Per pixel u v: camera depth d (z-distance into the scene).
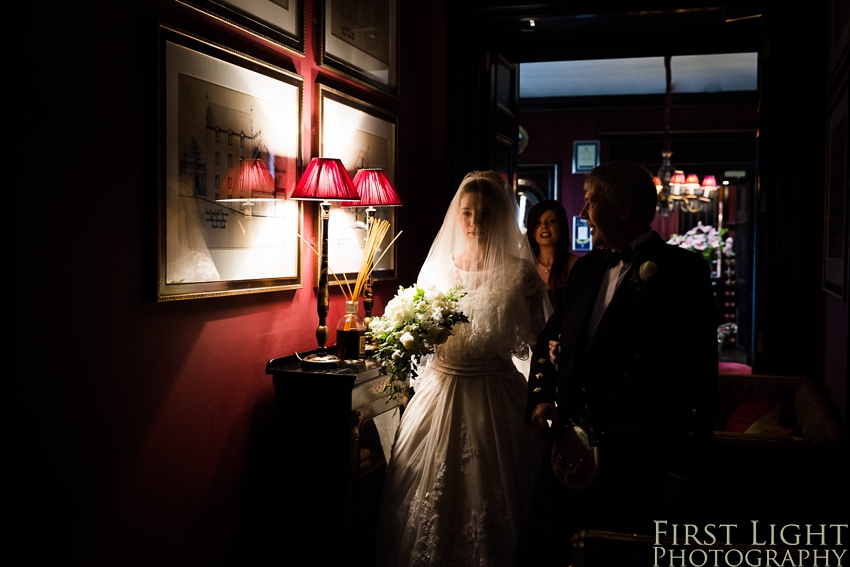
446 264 2.85
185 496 2.37
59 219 1.84
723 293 10.30
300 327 3.07
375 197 3.10
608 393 2.10
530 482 2.61
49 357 1.82
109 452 2.03
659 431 2.02
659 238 2.17
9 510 1.73
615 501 2.06
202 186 2.37
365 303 3.24
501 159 4.80
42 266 1.80
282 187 2.85
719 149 9.07
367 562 2.82
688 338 2.02
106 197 2.00
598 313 2.22
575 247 9.50
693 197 7.78
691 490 2.71
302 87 2.97
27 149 1.75
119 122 2.04
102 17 1.98
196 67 2.33
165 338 2.25
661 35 4.84
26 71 1.74
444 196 4.51
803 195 3.87
